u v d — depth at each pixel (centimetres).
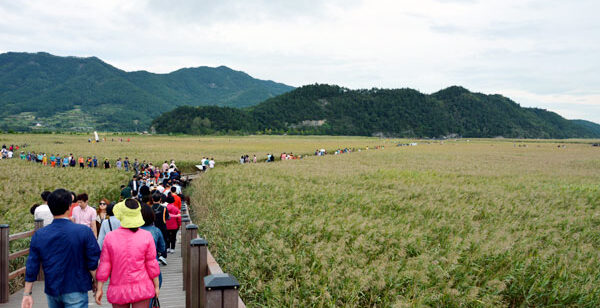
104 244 392
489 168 4100
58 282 380
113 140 11275
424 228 1166
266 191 1927
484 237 996
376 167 3919
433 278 734
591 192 2191
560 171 3903
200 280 461
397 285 689
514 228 1209
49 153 5578
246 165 3916
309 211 1409
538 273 785
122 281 388
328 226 1077
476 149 9438
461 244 930
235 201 1638
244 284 709
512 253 884
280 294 651
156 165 4144
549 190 2283
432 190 2125
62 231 384
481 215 1516
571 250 955
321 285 675
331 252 813
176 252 1009
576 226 1277
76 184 2256
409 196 1906
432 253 885
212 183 2430
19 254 674
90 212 761
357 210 1469
